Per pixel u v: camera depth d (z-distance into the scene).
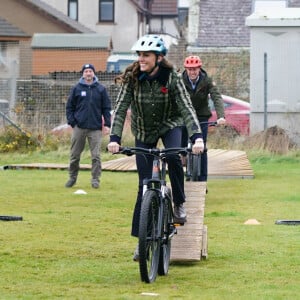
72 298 16.31
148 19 134.75
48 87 52.91
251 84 50.19
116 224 24.95
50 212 27.27
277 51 50.12
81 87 33.41
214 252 20.91
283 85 50.03
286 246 21.61
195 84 29.91
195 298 16.33
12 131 48.09
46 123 51.72
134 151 17.81
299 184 35.44
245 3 89.19
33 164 42.22
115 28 120.81
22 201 29.97
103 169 40.41
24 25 104.44
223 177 37.50
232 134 49.16
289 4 89.00
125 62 83.69
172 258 19.27
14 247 21.31
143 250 16.97
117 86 53.78
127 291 16.88
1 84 53.47
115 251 20.98
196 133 18.08
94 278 18.06
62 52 85.06
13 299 16.20
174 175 19.19
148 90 18.28
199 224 21.28
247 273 18.62
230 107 50.72
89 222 25.28
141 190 18.42
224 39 87.31
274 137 47.22
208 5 88.88
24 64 85.81
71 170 34.12
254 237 22.89
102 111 33.62
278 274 18.52
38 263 19.52
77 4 120.44
